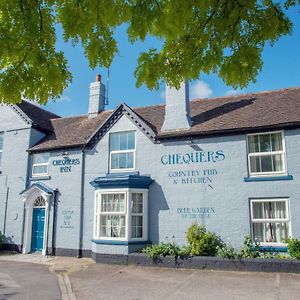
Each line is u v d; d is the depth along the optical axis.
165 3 3.92
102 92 23.17
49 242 18.94
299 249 13.50
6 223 20.50
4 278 12.91
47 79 4.01
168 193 16.69
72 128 21.84
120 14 3.97
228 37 4.38
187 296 10.13
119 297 10.17
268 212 15.02
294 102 16.64
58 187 19.44
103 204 17.12
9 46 3.78
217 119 17.17
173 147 17.03
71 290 11.05
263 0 4.30
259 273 13.14
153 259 15.12
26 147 20.94
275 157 15.33
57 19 3.96
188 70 4.58
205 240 14.79
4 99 4.02
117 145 18.47
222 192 15.70
